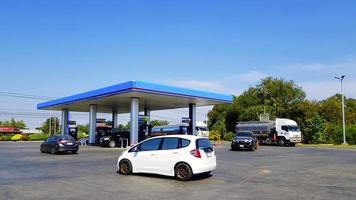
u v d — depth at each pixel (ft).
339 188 37.81
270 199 31.89
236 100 247.91
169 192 34.94
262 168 56.65
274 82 235.61
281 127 152.15
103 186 38.14
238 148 108.78
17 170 52.08
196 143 42.98
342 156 85.05
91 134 142.61
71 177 44.78
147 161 45.27
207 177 45.68
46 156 78.74
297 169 55.42
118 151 96.37
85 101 133.59
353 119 215.72
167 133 135.23
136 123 110.83
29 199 31.07
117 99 124.26
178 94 109.29
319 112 196.34
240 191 35.73
